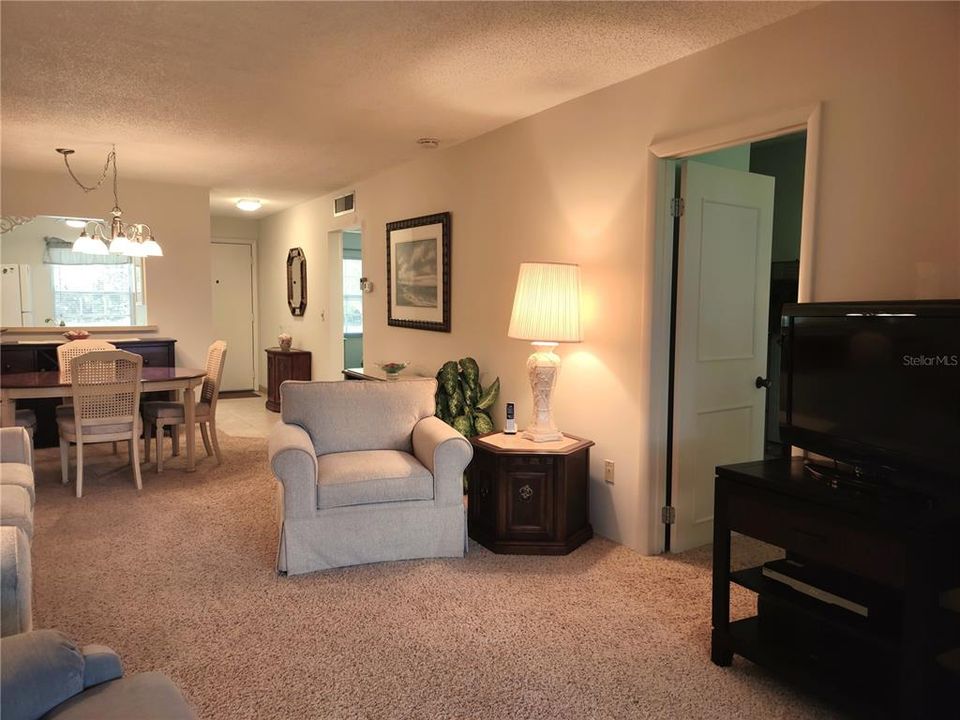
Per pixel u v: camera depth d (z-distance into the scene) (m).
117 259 7.03
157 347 6.33
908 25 2.21
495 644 2.44
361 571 3.09
